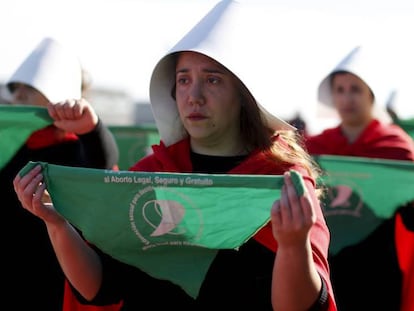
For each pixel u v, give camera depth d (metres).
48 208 5.07
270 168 5.20
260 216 4.93
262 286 5.00
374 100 10.34
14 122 7.15
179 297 5.14
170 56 5.51
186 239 5.05
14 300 7.29
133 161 13.88
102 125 7.04
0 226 7.26
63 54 8.13
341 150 10.34
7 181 7.29
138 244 5.08
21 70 8.02
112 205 5.03
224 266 5.07
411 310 8.63
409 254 8.70
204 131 5.20
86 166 7.06
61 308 7.27
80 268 5.18
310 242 4.83
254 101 5.24
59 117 6.93
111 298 5.29
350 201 8.86
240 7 5.33
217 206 4.95
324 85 11.01
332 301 4.78
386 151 10.16
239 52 5.16
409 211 8.74
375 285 8.73
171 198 4.98
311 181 5.16
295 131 5.48
